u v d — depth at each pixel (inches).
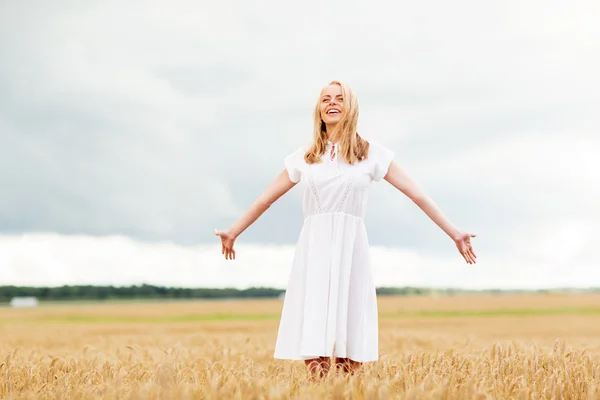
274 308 1892.2
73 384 193.3
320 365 211.3
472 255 217.8
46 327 831.7
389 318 1091.9
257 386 168.1
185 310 1779.0
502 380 198.8
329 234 215.2
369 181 219.6
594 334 564.7
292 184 228.5
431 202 222.1
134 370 216.7
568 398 183.9
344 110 216.4
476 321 916.6
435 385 173.6
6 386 193.9
